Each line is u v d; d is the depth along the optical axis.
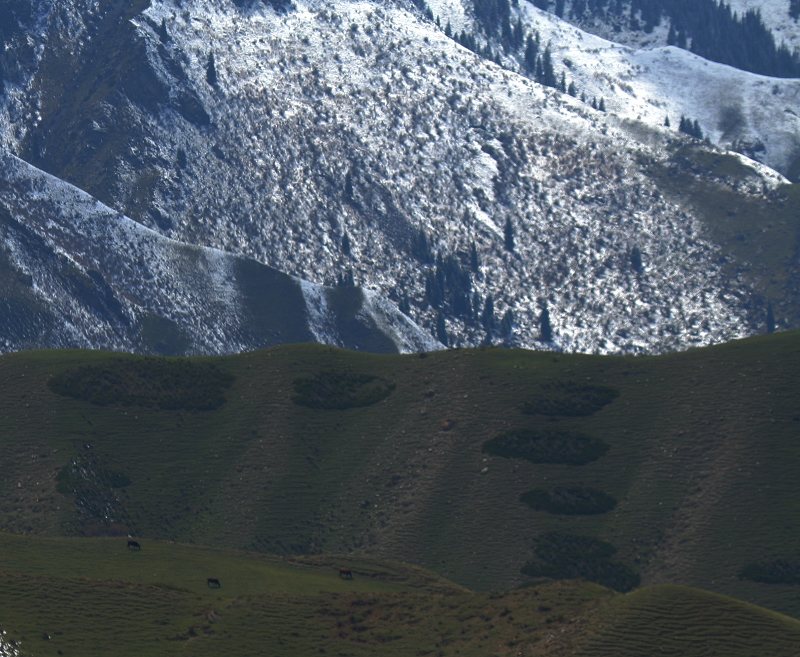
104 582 178.25
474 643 158.12
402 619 168.50
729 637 149.25
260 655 159.50
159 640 162.25
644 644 148.50
